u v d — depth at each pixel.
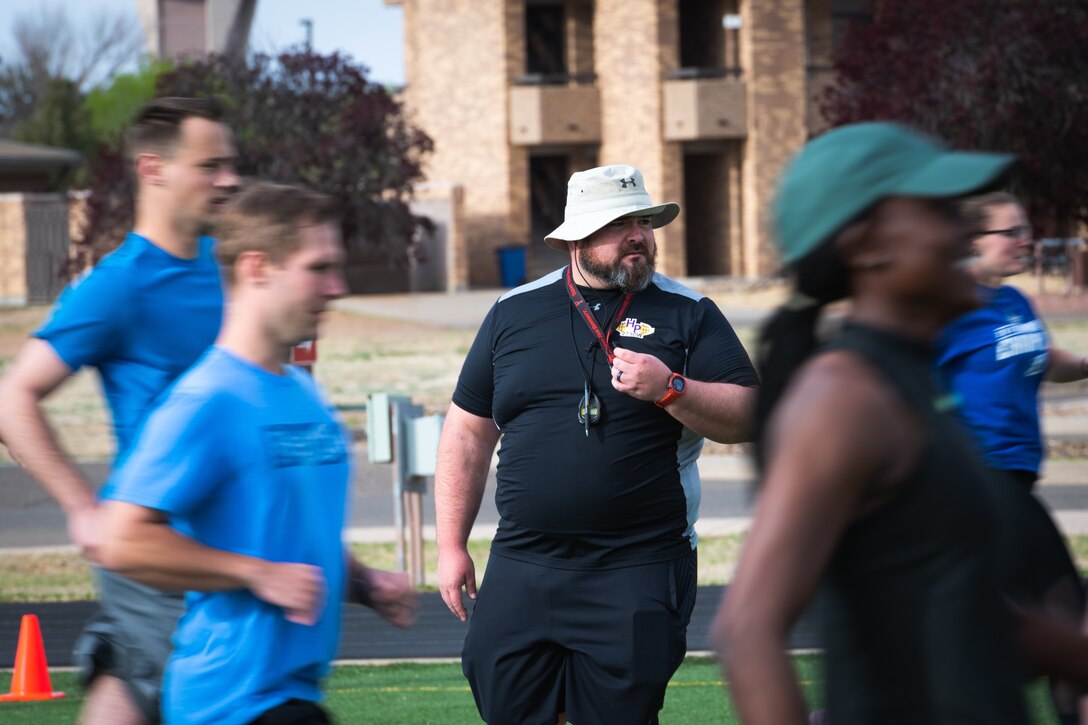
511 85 85.12
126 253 8.50
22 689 15.55
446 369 50.47
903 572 4.38
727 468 32.78
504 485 10.16
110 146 67.94
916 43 53.16
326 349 56.62
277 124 67.00
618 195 10.02
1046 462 32.03
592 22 86.75
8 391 8.14
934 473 4.37
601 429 9.85
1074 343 48.97
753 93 81.69
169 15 151.62
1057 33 50.03
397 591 7.40
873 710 4.45
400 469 21.80
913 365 4.51
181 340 8.54
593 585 9.86
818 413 4.31
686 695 15.20
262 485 6.62
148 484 6.48
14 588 22.72
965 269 4.59
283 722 6.61
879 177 4.49
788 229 4.62
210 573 6.50
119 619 7.81
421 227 81.06
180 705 6.70
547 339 10.09
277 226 6.66
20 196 78.19
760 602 4.28
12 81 149.75
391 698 15.34
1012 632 4.59
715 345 10.17
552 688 10.16
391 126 70.00
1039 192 51.44
